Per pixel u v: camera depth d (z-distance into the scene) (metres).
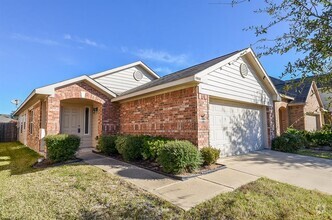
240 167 6.58
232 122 8.88
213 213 3.52
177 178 5.38
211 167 6.34
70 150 7.84
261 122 10.77
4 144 16.70
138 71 14.48
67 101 11.37
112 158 8.34
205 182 5.09
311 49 2.12
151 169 6.35
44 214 3.60
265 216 3.43
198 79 6.71
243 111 9.59
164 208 3.74
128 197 4.23
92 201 4.07
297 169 6.38
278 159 7.87
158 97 8.48
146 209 3.71
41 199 4.21
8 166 7.66
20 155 10.27
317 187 4.82
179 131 7.38
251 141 9.86
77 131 11.62
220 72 8.01
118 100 10.61
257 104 10.21
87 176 5.70
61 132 11.04
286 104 14.55
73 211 3.69
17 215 3.57
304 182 5.15
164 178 5.49
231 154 8.62
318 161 7.57
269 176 5.62
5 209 3.80
